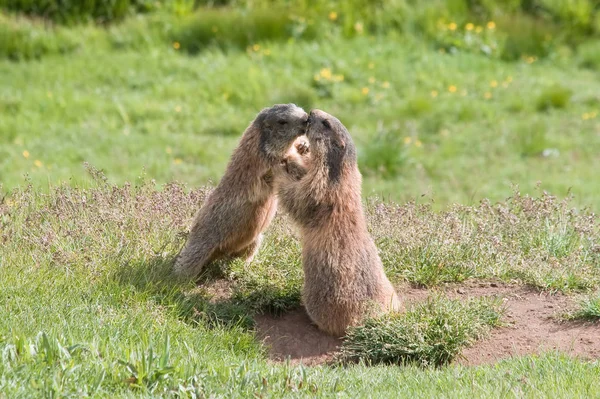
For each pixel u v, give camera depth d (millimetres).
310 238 17297
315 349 17109
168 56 48188
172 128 41438
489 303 17688
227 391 12867
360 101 45500
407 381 14352
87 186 22641
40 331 13891
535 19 57250
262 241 20125
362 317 16891
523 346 16719
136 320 15820
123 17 51562
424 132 42844
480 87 48500
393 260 19703
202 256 18406
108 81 45531
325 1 53844
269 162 17797
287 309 18312
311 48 49750
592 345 16500
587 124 44156
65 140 38781
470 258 20000
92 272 17500
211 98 44656
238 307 17672
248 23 50719
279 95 44406
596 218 22234
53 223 19469
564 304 18312
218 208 18297
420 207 22266
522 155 40594
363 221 17641
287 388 13242
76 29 49594
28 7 50375
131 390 12609
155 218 19906
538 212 21484
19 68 45594
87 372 12727
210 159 37844
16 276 16859
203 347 15539
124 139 39156
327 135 17219
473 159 39750
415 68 49594
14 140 38250
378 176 37594
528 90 48500
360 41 51219
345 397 13047
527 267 19516
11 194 21906
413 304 17891
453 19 54844
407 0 55531
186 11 52281
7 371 12352
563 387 13531
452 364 16234
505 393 13164
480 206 22578
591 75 52156
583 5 57469
